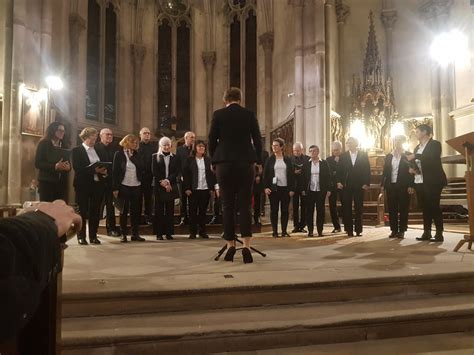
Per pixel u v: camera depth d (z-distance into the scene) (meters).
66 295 3.17
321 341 3.17
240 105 4.90
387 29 15.73
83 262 4.82
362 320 3.23
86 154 6.66
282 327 3.08
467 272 3.95
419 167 7.15
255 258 5.10
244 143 4.74
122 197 7.07
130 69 20.34
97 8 18.77
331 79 13.73
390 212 7.77
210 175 7.85
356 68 15.36
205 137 21.03
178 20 21.44
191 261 4.86
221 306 3.42
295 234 8.90
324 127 12.87
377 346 3.13
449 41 12.09
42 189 6.20
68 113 16.38
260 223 9.52
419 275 3.81
